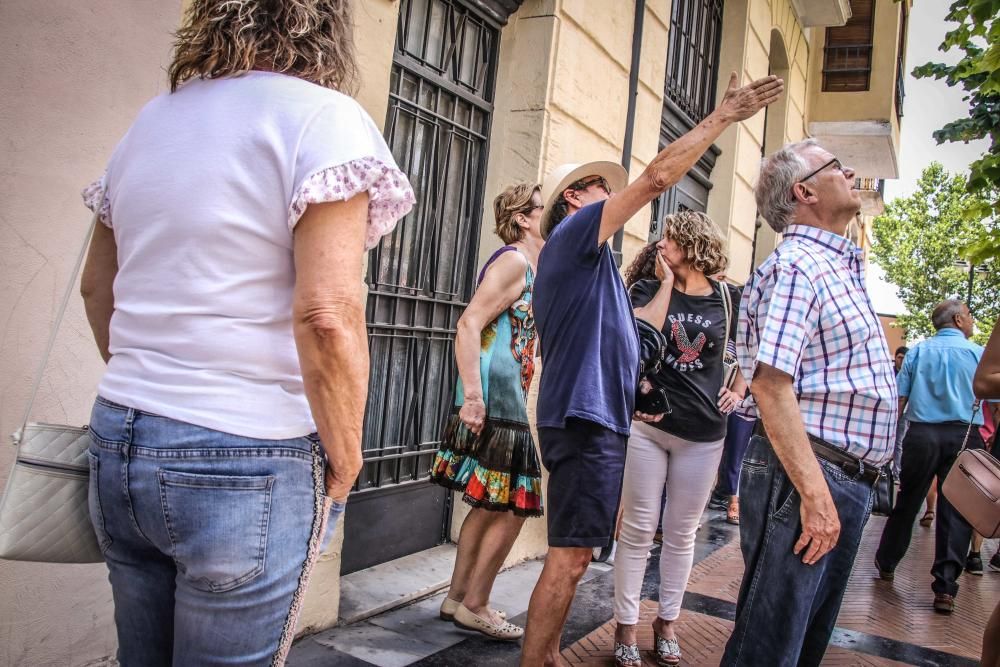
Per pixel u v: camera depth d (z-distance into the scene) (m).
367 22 3.08
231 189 1.24
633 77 5.39
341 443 1.27
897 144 12.48
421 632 3.20
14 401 2.11
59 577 2.23
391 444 3.85
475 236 4.36
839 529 2.09
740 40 8.00
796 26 10.07
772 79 2.17
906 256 38.03
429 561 3.95
